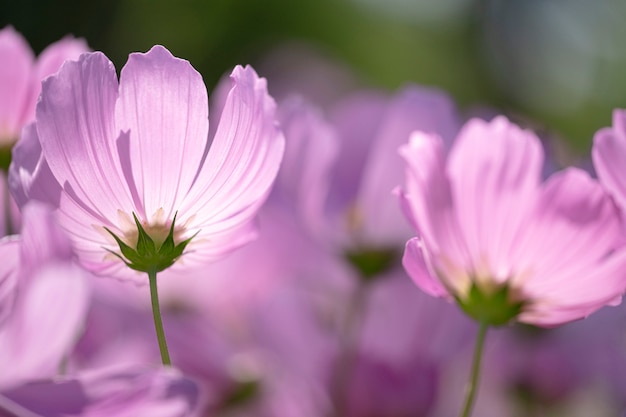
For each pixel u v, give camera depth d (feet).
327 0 15.70
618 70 16.62
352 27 16.52
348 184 2.71
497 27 17.74
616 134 1.98
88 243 1.88
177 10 13.33
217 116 2.07
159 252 1.89
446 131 2.59
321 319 2.69
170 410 1.69
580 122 16.20
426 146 2.00
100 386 1.69
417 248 1.96
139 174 1.87
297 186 2.63
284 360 2.62
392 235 2.66
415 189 1.98
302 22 15.10
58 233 1.63
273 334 2.66
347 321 2.63
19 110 2.18
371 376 2.53
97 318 2.54
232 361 2.58
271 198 2.62
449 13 18.30
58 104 1.83
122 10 11.09
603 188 2.00
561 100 16.71
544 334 2.97
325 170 2.63
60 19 9.86
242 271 2.76
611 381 3.00
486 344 2.89
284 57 10.22
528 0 17.56
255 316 2.70
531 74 17.26
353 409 2.54
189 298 2.80
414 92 2.64
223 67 14.07
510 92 17.25
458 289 2.04
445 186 2.01
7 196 2.19
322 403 2.56
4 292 1.73
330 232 2.68
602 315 3.00
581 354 2.99
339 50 16.22
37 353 1.66
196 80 1.86
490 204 2.02
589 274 2.00
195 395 1.70
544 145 2.68
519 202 2.02
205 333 2.58
